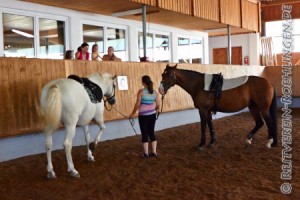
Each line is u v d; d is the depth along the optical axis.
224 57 21.50
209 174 5.03
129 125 8.69
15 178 4.98
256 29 15.68
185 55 15.27
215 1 12.55
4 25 8.41
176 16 11.77
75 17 10.18
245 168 5.32
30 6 8.91
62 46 10.01
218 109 6.74
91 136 7.69
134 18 11.98
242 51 20.53
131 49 12.22
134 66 8.71
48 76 6.61
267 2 19.70
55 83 4.86
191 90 6.82
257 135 8.35
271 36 20.09
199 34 15.87
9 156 6.12
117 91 8.18
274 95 6.70
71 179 4.88
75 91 4.87
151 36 13.35
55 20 9.75
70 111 4.77
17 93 6.08
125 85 8.39
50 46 9.66
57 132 6.95
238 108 6.69
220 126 10.13
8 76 5.95
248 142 7.07
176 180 4.76
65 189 4.45
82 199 4.07
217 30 15.53
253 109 7.04
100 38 11.22
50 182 4.75
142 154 6.47
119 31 11.91
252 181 4.62
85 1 9.11
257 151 6.56
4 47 8.45
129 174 5.11
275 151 6.50
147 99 6.08
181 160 5.95
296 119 11.43
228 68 12.63
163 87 6.83
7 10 8.40
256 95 6.63
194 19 12.49
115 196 4.15
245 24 14.69
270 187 4.33
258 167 5.37
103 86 5.93
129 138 8.31
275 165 5.47
